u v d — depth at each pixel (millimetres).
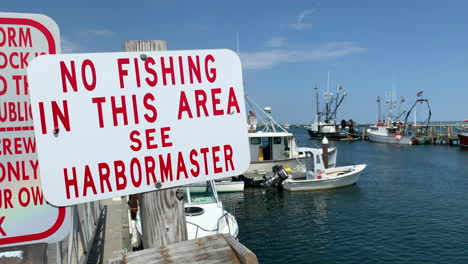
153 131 1796
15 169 1796
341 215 18516
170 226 1907
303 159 27688
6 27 1776
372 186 26125
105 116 1714
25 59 1803
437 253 13031
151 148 1788
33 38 1814
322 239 14852
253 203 21516
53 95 1636
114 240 9969
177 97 1852
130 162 1749
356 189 25031
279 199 22344
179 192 1932
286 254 13391
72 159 1647
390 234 15258
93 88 1700
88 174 1672
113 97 1733
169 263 1812
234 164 1938
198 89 1889
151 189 1784
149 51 1808
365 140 83875
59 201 1619
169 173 1818
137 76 1783
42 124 1612
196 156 1871
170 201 1910
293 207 20375
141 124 1775
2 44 1773
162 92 1824
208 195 12500
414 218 17703
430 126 76875
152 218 1893
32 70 1604
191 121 1870
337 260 12672
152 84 1807
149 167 1782
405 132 76062
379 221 17281
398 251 13305
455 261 12289
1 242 1759
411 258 12633
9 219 1777
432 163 39562
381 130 76938
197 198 12305
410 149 57906
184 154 1850
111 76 1735
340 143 75438
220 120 1924
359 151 56281
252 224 17344
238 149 1949
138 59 1791
